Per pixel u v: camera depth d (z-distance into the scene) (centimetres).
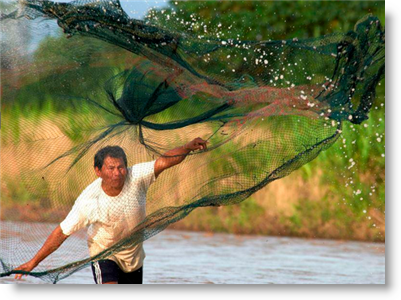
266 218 3681
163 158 1973
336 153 3684
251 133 2147
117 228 1933
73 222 1906
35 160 2161
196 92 2061
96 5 1919
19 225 2114
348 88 2109
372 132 3694
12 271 1906
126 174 1933
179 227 3800
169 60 2012
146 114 2052
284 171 2058
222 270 2670
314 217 3588
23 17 2022
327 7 4512
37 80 2128
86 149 2120
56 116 2141
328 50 2112
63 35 2055
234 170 2116
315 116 2117
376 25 2084
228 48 2092
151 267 2728
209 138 2131
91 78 2081
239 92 2097
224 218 3750
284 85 2134
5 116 2173
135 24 1938
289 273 2619
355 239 3459
